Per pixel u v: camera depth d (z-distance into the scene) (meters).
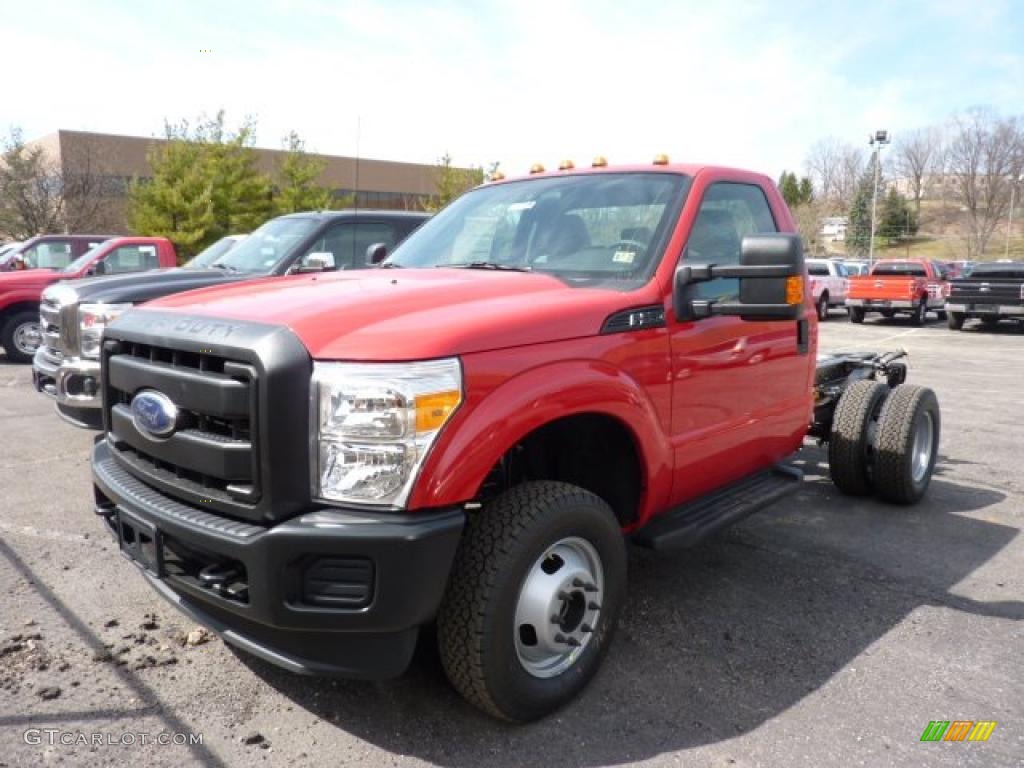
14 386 10.22
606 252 3.79
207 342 2.78
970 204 77.75
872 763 2.84
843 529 5.32
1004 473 6.83
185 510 2.88
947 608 4.13
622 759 2.85
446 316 2.90
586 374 3.12
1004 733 3.04
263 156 38.19
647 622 3.92
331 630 2.63
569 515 3.01
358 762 2.81
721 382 3.94
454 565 2.88
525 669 2.99
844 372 6.48
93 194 32.44
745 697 3.26
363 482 2.60
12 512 5.34
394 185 43.19
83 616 3.86
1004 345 18.28
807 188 96.88
